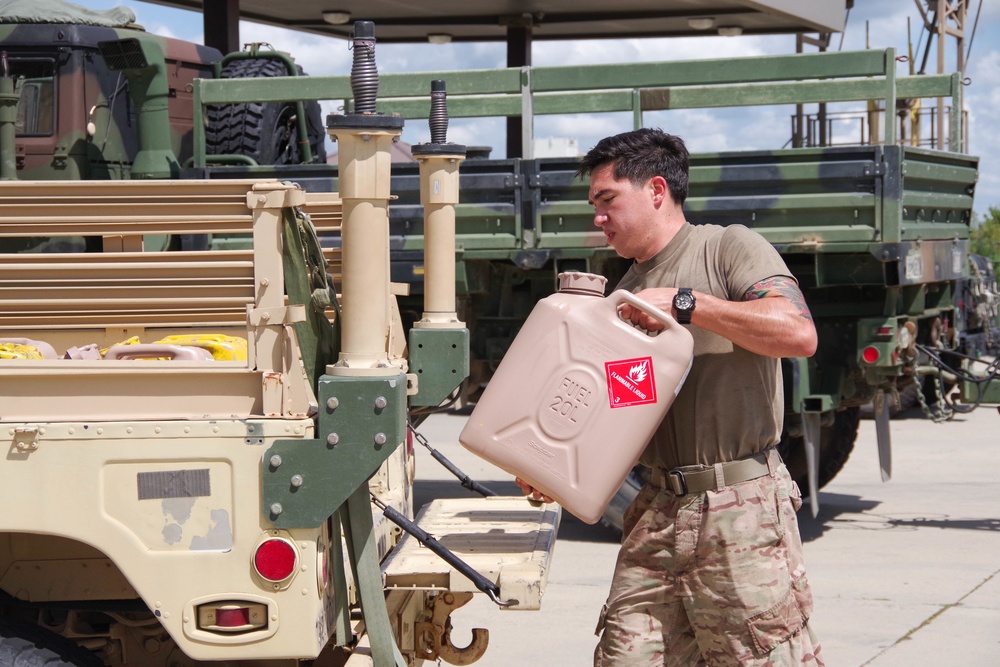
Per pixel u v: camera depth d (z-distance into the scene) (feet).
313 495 8.32
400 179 22.49
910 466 32.83
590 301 9.32
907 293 23.30
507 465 9.30
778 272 9.50
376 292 8.45
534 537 11.11
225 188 8.93
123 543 8.41
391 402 8.29
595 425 9.16
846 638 17.01
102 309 10.80
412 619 11.58
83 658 9.35
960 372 23.73
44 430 8.39
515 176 21.99
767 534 9.56
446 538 11.11
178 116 25.88
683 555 9.63
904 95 24.07
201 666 10.07
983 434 38.70
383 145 8.39
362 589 8.81
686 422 9.67
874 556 22.15
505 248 22.21
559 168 22.00
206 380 8.58
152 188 8.97
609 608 10.08
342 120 8.25
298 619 8.38
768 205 21.29
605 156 9.99
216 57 27.25
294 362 8.49
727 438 9.59
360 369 8.31
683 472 9.69
